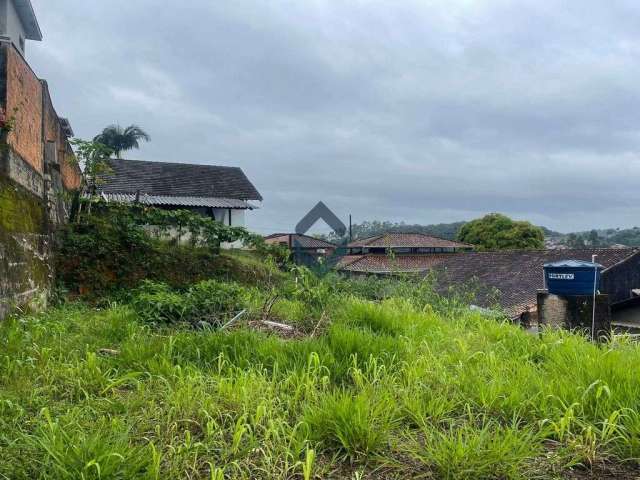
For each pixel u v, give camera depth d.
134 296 8.89
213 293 7.44
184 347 4.52
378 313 6.11
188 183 24.98
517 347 4.95
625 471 2.53
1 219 5.73
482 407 3.22
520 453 2.48
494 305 11.73
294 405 3.17
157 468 2.25
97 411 3.06
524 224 38.03
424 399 3.30
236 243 17.25
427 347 4.55
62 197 10.08
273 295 7.70
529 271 21.02
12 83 6.49
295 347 4.32
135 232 10.90
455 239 42.69
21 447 2.48
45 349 4.22
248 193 25.31
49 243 8.69
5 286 5.61
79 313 7.22
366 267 28.88
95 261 9.92
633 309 14.23
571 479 2.44
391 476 2.45
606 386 3.03
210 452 2.58
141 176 24.58
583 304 6.20
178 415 3.02
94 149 11.09
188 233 12.75
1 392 3.36
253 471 2.44
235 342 4.48
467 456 2.42
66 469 2.22
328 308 6.80
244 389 3.16
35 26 15.05
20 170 6.86
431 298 8.80
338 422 2.75
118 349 4.80
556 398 3.14
